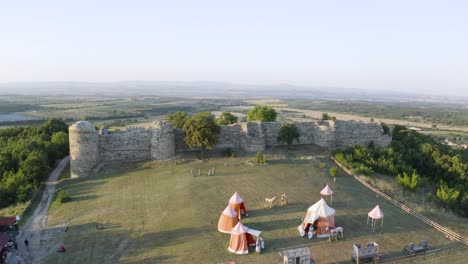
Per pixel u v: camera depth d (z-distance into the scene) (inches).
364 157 2623.0
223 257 1350.9
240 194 1967.3
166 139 2591.0
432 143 3398.1
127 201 1959.9
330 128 2888.8
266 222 1627.7
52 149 3009.4
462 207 2010.3
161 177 2293.3
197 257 1357.0
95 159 2518.5
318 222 1502.2
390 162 2578.7
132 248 1456.7
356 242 1445.6
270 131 2908.5
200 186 2090.3
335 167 2337.6
